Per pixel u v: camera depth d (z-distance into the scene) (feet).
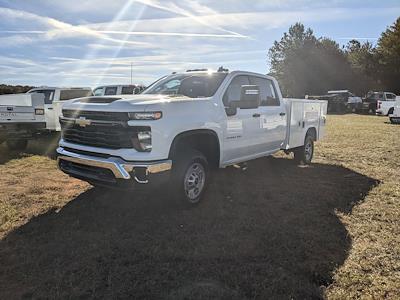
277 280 9.87
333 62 157.17
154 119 13.35
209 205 16.01
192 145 16.24
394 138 39.99
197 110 15.35
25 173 22.07
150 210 15.23
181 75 19.61
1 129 28.35
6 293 9.17
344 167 24.85
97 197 16.94
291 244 12.17
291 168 24.36
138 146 13.32
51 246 11.80
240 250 11.70
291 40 167.53
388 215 15.12
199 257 11.18
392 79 139.03
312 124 26.30
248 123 18.80
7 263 10.68
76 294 9.12
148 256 11.19
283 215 15.01
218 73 18.45
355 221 14.46
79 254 11.25
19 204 15.93
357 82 155.12
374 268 10.69
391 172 23.30
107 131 13.85
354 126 54.75
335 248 11.96
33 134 30.50
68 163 15.43
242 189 18.74
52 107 35.91
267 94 21.30
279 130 21.98
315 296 9.22
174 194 14.67
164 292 9.25
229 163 18.13
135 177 13.29
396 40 135.95
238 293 9.25
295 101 23.59
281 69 166.09
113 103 13.75
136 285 9.53
